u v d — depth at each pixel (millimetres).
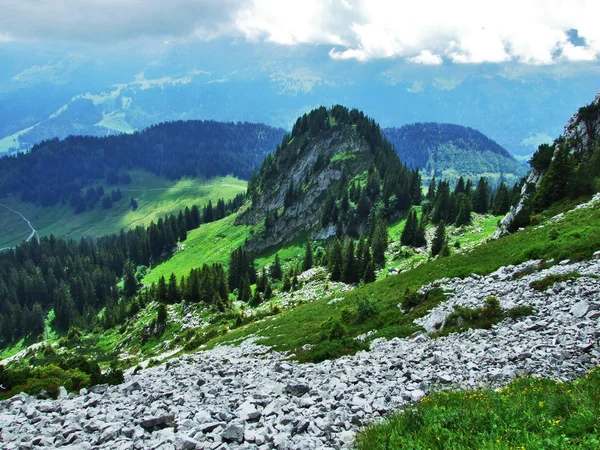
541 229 46156
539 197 62312
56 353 109812
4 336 145875
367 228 152500
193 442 10328
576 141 68688
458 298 31656
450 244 93375
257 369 24516
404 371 17453
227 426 11492
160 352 84625
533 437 7656
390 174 161375
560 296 24516
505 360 16734
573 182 57906
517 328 21828
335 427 11109
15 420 13492
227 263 183500
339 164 194000
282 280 132000
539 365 14953
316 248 159875
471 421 8914
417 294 36562
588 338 16734
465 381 14812
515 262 36500
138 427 11852
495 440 7801
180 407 14039
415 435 8859
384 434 9289
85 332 127750
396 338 27266
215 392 16438
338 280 98938
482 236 97250
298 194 194250
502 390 11875
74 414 13641
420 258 95000
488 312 25156
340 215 162750
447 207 115000
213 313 97500
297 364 26984
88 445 10875
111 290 175000
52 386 19281
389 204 145375
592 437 7027
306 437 10633
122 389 17766
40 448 10984
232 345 50625
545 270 30672
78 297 165625
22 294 175375
